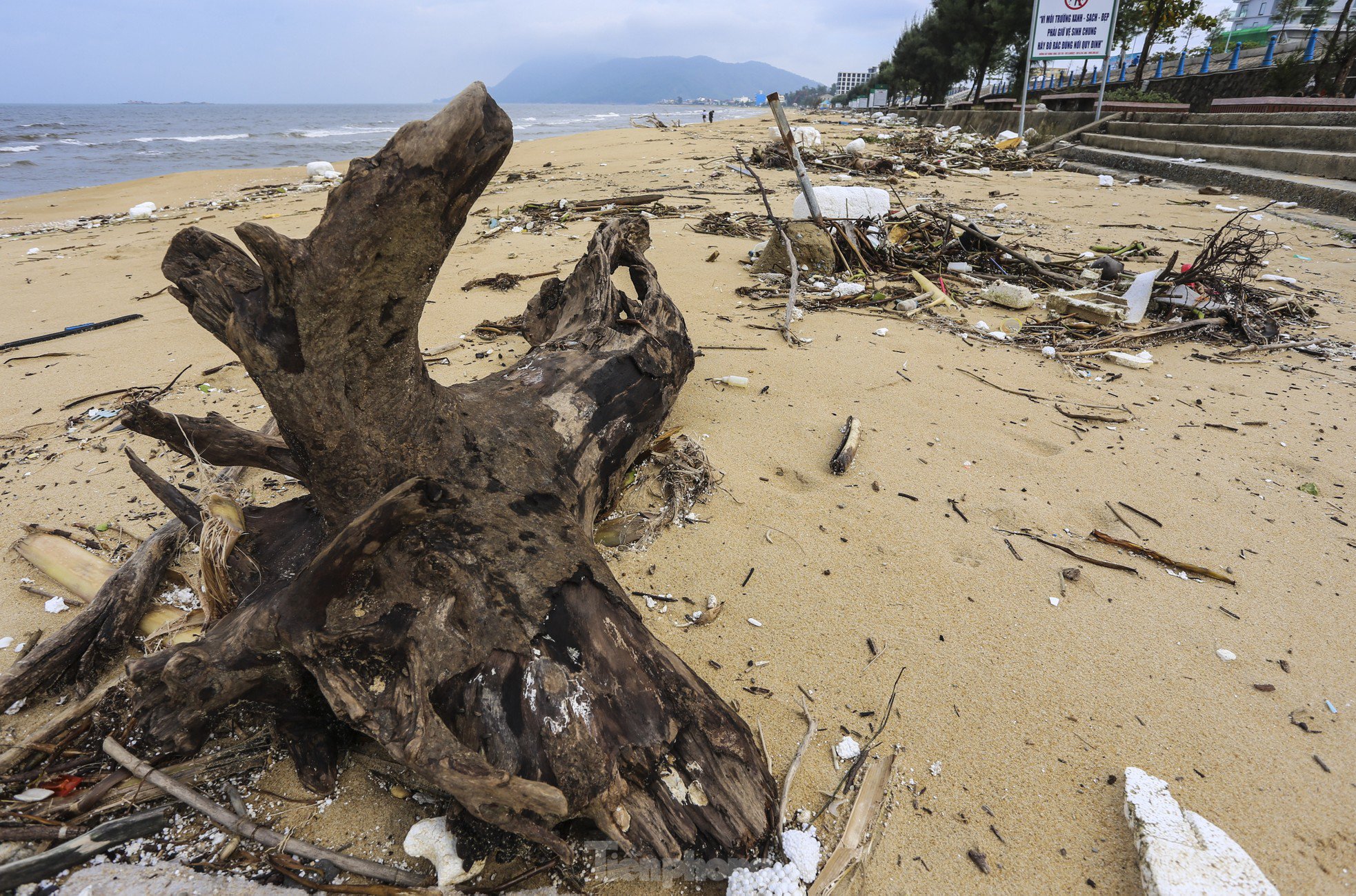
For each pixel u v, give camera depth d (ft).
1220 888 5.48
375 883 5.78
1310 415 13.62
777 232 21.99
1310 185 32.48
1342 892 5.78
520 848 5.93
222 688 6.15
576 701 5.79
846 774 6.72
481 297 20.31
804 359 15.94
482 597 6.22
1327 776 6.72
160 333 18.43
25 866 5.52
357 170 5.38
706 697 6.34
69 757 6.70
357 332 5.98
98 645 7.59
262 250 5.22
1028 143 60.75
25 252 29.86
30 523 9.96
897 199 28.30
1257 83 64.18
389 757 6.61
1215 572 9.29
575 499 8.12
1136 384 15.07
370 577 6.29
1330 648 8.18
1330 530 10.19
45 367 16.06
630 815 5.69
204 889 5.54
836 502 10.78
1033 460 11.95
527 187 41.60
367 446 6.52
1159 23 76.07
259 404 14.03
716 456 11.96
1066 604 8.85
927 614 8.66
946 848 6.11
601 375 9.64
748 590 9.03
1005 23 94.07
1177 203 34.40
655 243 26.66
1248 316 18.19
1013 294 19.60
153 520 10.15
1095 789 6.61
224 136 131.54
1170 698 7.54
